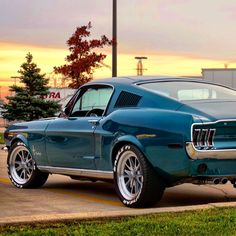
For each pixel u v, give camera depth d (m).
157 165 7.21
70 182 10.51
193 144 6.93
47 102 38.31
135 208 7.55
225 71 47.22
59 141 8.83
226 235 5.68
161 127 7.17
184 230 5.85
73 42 27.22
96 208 7.67
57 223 6.14
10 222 6.00
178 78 8.30
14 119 38.62
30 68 38.94
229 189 9.52
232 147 7.12
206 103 7.51
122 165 7.71
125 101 7.98
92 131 8.16
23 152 9.73
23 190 9.45
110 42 27.33
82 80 26.91
